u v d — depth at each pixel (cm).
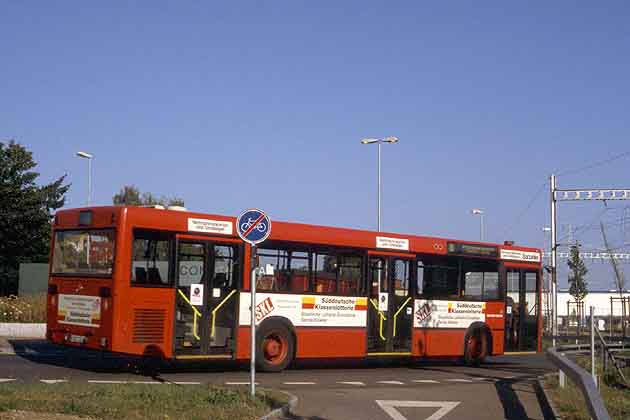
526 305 2448
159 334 1614
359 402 1386
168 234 1648
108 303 1575
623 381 1934
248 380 1631
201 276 1694
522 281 2445
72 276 1656
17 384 1253
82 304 1627
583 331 4812
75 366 1775
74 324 1639
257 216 1374
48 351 2159
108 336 1563
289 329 1856
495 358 2952
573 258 5691
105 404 1091
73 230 1677
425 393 1552
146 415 1046
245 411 1137
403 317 2102
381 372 2062
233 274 1756
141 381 1512
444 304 2208
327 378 1814
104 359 1988
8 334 2580
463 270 2275
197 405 1148
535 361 2820
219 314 1720
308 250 1905
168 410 1094
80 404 1061
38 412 1005
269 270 1827
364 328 2002
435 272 2197
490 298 2339
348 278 1984
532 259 2483
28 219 4162
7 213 4088
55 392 1159
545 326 4641
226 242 1744
